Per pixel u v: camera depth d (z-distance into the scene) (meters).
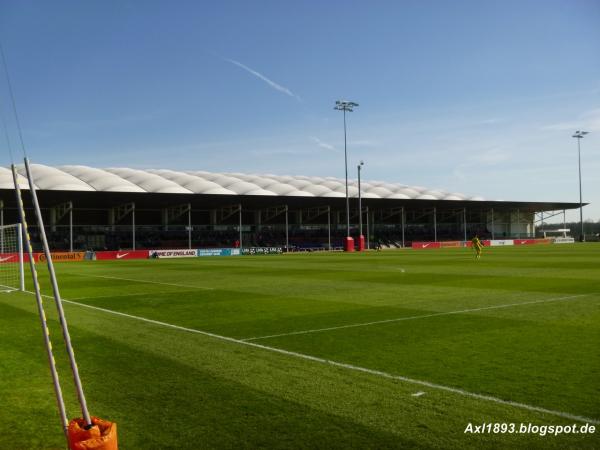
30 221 64.12
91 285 21.77
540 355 8.17
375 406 5.84
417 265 31.83
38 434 5.34
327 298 15.89
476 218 96.62
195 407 5.92
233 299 16.08
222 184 72.38
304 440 4.96
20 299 17.03
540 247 67.00
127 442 5.00
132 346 9.21
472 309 13.13
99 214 67.88
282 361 7.97
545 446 4.80
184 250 56.72
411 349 8.69
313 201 63.72
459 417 5.50
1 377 7.36
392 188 92.69
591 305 13.70
